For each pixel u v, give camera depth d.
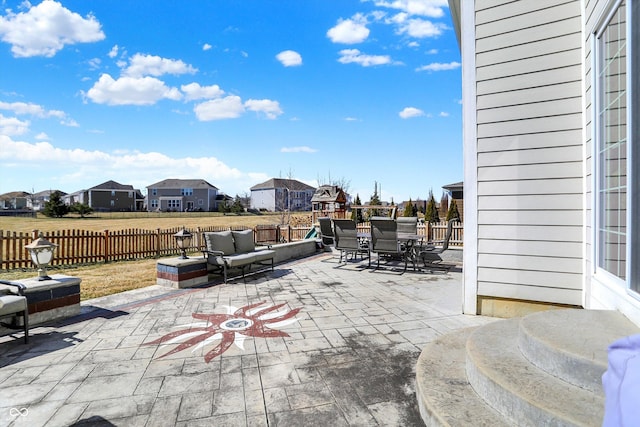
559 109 3.94
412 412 2.36
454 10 5.69
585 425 1.64
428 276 7.11
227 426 2.20
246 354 3.32
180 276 6.09
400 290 5.90
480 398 2.26
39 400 2.53
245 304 5.07
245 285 6.35
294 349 3.43
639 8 2.37
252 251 7.50
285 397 2.55
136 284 6.64
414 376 2.87
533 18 4.04
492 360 2.40
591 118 3.46
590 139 3.56
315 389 2.66
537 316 2.78
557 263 4.01
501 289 4.32
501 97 4.23
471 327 3.68
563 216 3.96
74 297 4.55
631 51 2.45
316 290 5.93
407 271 7.68
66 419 2.29
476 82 4.36
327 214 16.19
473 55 4.37
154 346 3.54
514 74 4.15
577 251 3.90
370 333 3.86
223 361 3.17
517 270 4.22
